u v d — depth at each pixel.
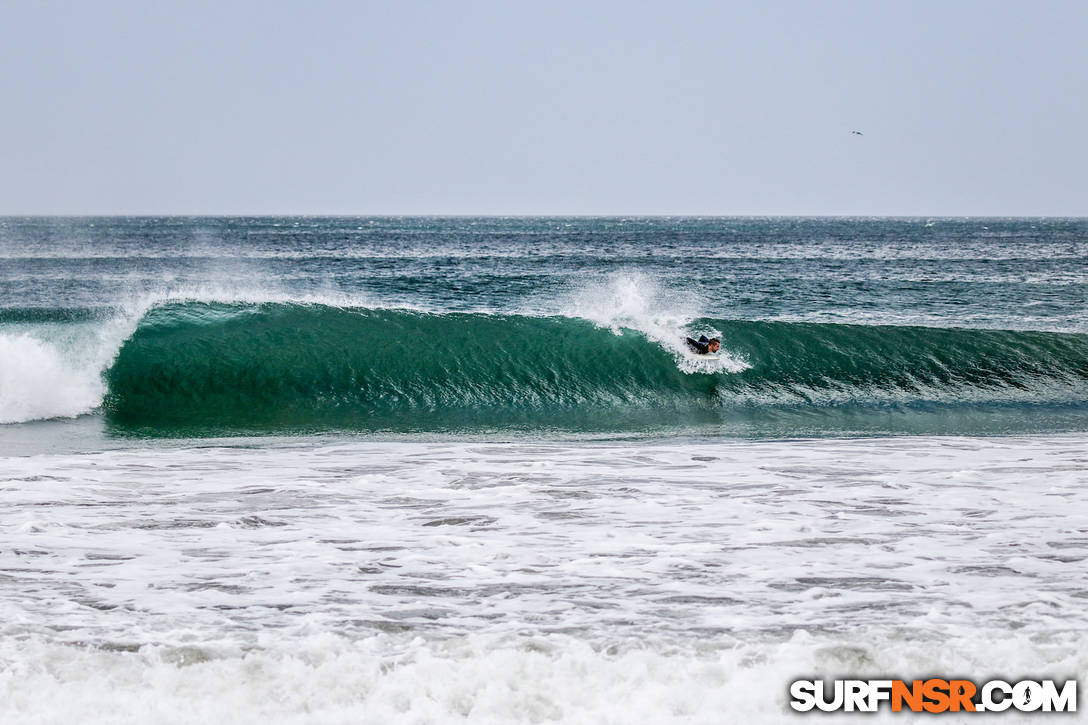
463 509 31.19
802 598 22.22
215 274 170.00
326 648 19.23
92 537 27.52
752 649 19.25
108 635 19.80
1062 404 61.22
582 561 25.23
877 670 18.66
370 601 22.09
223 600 22.11
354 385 62.38
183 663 18.66
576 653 19.00
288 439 48.75
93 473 37.25
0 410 54.25
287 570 24.41
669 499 32.69
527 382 63.56
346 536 27.75
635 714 17.31
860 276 172.00
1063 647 19.41
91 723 16.80
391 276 170.50
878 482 35.62
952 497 32.91
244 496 33.09
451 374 63.94
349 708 17.45
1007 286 149.50
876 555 25.70
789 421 56.16
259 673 18.33
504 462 40.25
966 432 51.62
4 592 22.50
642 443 47.31
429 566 24.81
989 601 21.97
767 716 17.20
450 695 17.80
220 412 58.06
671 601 22.06
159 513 30.47
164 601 22.00
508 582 23.52
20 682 17.86
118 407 58.47
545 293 136.88
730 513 30.61
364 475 37.09
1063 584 23.12
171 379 60.47
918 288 146.50
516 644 19.38
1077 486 34.72
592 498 32.88
